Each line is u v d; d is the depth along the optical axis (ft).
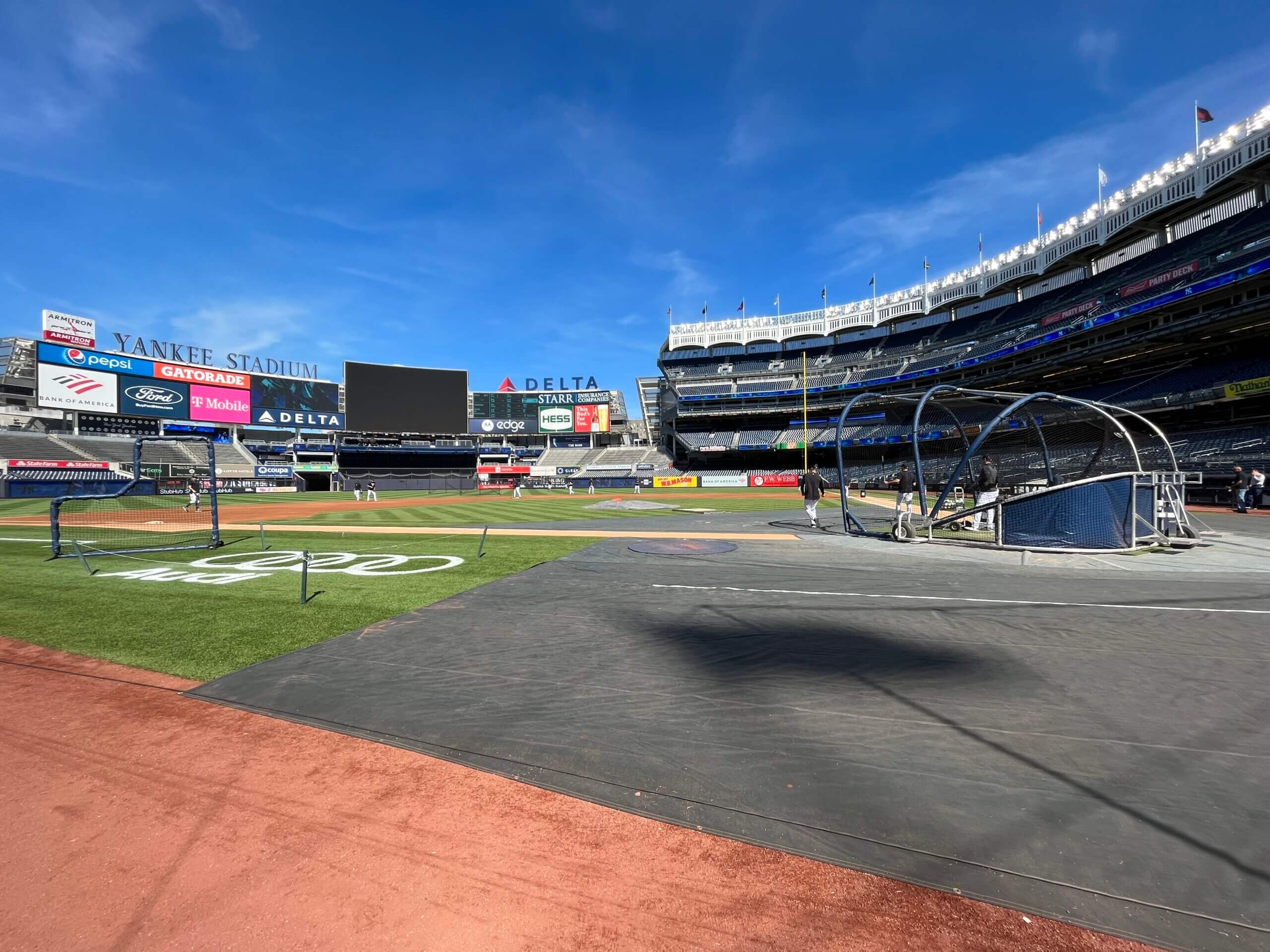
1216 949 6.25
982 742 10.98
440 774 10.09
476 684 14.20
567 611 21.70
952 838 8.13
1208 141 107.65
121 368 153.89
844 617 20.53
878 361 197.57
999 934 6.56
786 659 16.02
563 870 7.73
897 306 196.13
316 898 7.29
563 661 15.94
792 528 55.98
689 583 27.30
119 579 28.78
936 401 56.24
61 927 6.81
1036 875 7.39
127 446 168.14
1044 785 9.42
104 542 46.29
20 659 16.37
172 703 13.25
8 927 6.81
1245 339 111.04
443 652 16.81
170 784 9.84
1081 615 20.42
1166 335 109.40
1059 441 108.27
